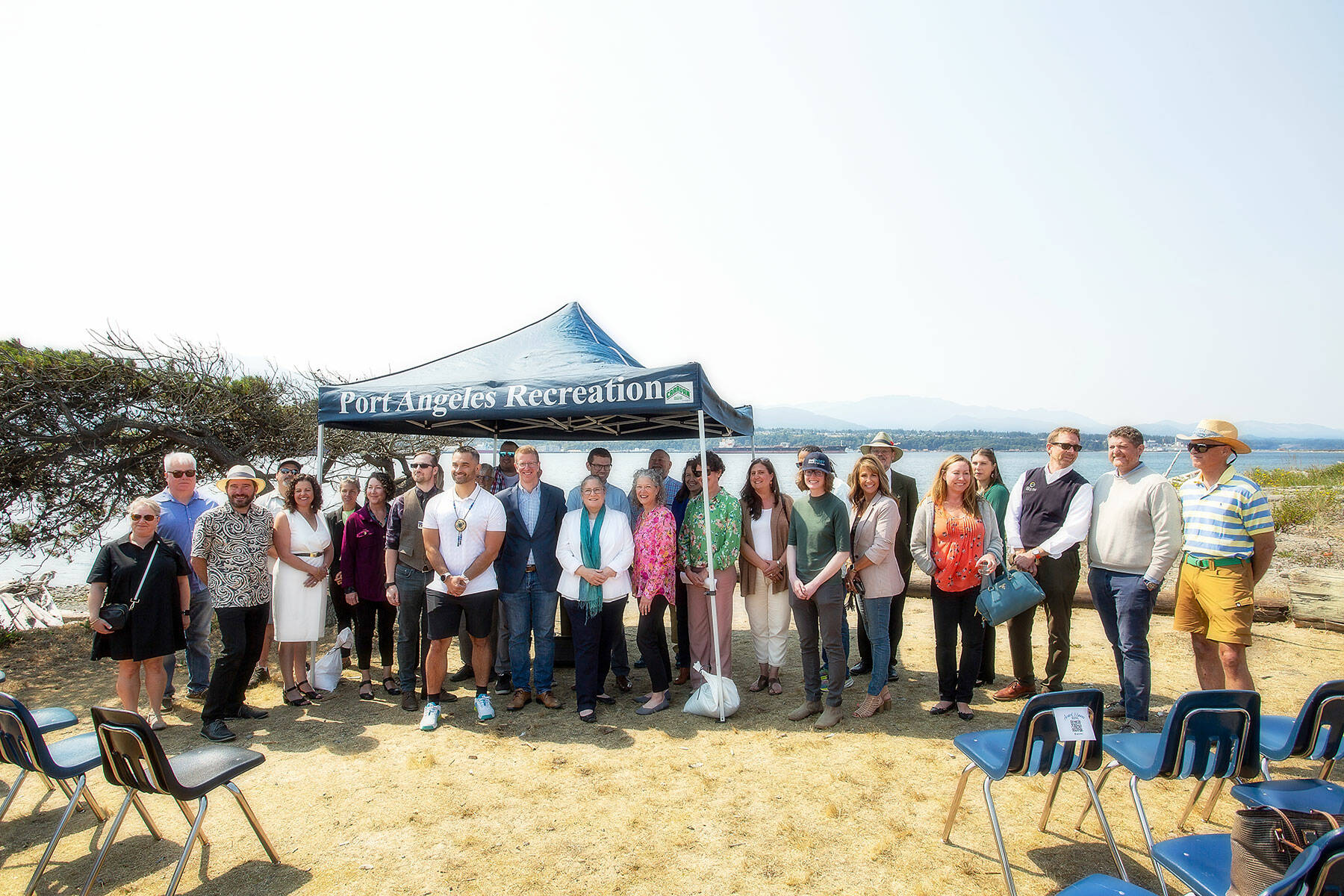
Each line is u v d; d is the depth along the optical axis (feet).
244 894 10.52
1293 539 38.88
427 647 22.15
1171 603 27.04
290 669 18.54
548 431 30.37
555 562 18.06
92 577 15.21
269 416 33.86
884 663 17.13
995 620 15.88
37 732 10.37
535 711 17.95
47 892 10.68
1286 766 14.84
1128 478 15.79
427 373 21.85
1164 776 9.68
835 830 12.11
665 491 21.75
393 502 18.62
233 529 16.47
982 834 11.96
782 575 18.66
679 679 20.56
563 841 11.87
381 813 12.85
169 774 9.68
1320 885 6.57
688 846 11.67
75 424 27.12
